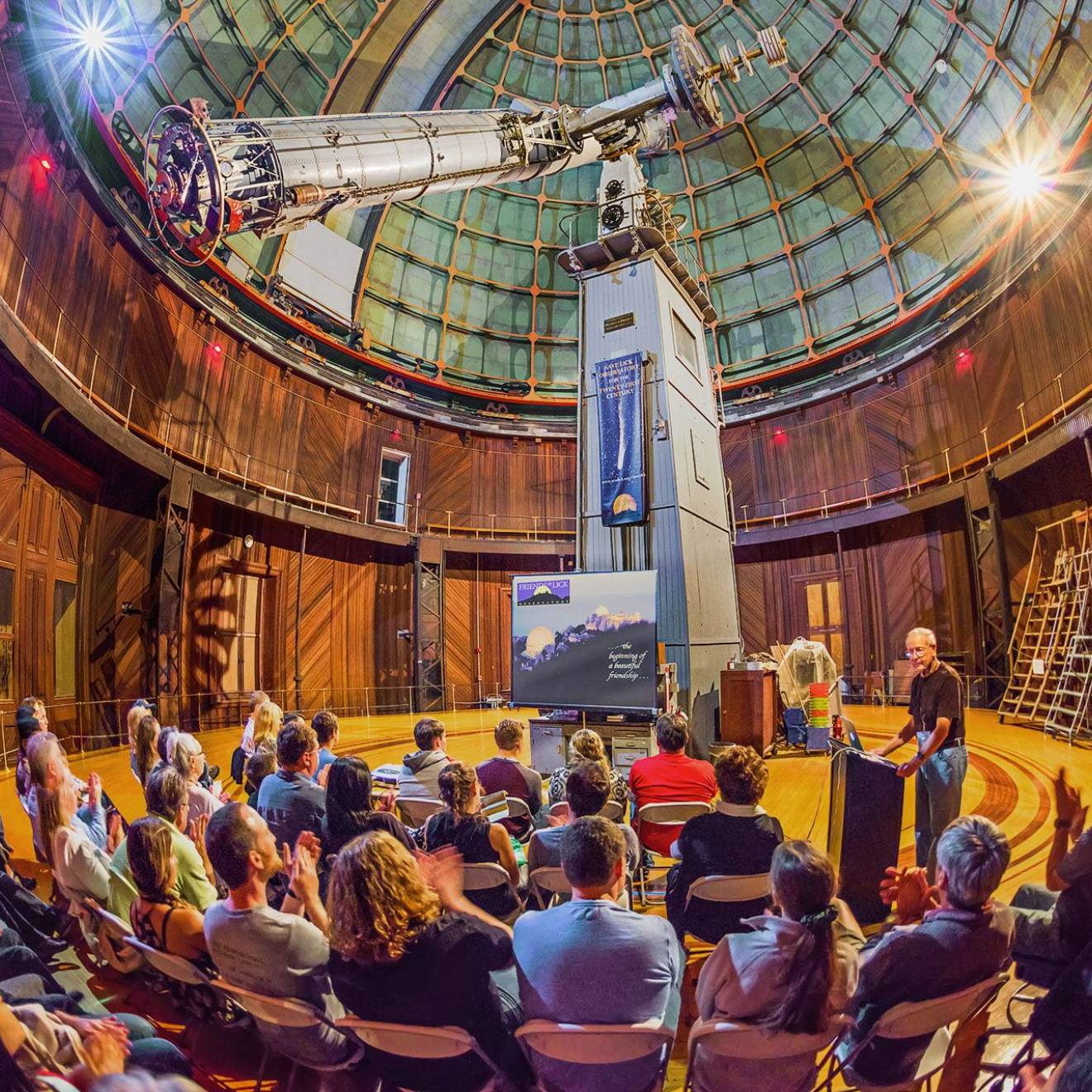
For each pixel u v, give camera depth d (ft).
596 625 25.13
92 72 34.91
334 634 53.83
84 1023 5.78
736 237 62.54
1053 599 38.88
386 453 59.88
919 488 51.85
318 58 49.37
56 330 32.37
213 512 45.16
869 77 51.13
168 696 37.73
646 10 55.16
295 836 11.48
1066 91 40.19
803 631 58.18
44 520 31.71
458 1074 6.47
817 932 5.81
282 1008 6.63
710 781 13.37
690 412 33.42
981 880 6.26
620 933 6.21
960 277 49.24
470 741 37.24
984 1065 7.16
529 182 62.80
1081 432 33.86
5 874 11.06
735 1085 6.35
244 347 48.08
